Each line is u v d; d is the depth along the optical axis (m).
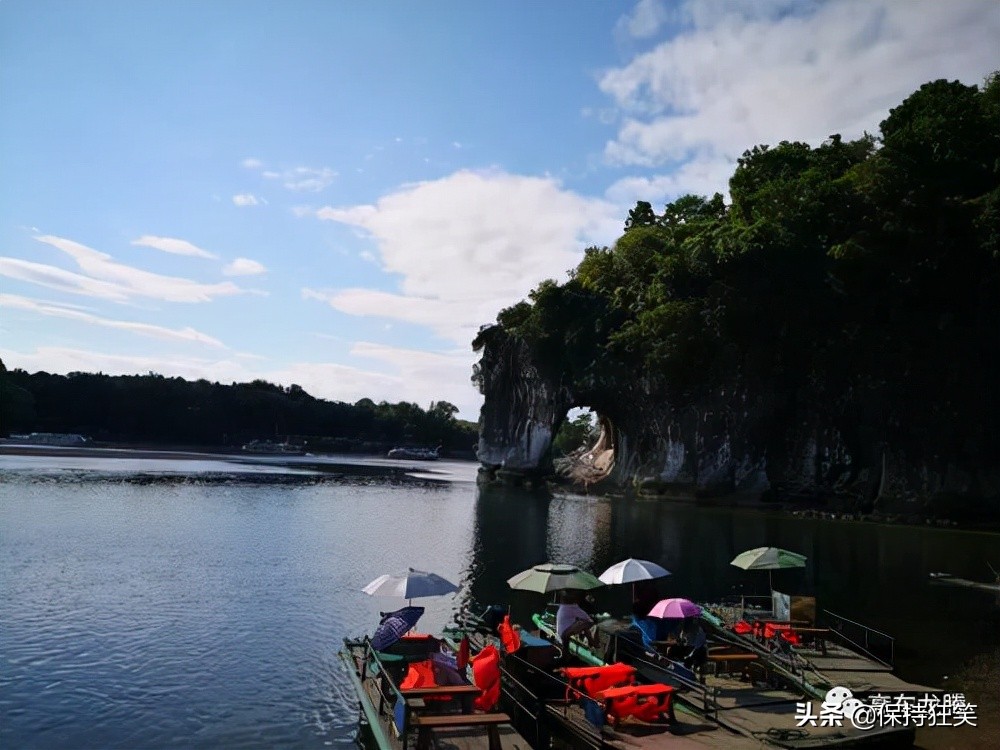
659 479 73.00
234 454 144.88
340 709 14.96
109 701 15.05
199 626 20.75
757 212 64.50
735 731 12.22
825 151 71.44
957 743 12.91
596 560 33.81
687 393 71.19
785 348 64.19
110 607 22.42
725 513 59.62
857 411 62.38
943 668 18.03
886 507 57.62
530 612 23.41
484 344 99.38
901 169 54.81
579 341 82.00
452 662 13.42
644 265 78.12
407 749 11.25
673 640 16.23
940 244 53.81
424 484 86.12
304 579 27.62
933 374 56.38
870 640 20.50
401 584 15.62
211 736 13.50
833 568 32.72
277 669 17.33
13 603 22.34
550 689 14.34
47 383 150.12
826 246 59.97
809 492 63.91
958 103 55.62
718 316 64.00
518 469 91.31
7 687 15.62
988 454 54.56
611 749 11.45
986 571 32.25
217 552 32.78
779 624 18.22
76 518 41.38
